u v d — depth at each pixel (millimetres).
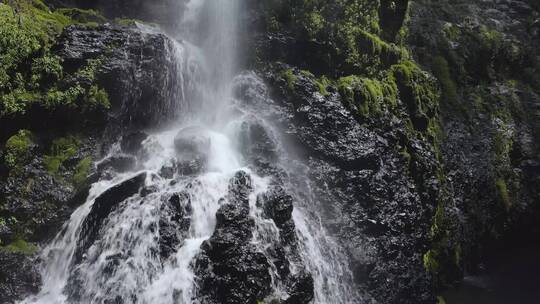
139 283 8961
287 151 12109
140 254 9211
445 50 18766
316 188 11836
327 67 13727
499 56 20203
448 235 14781
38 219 9820
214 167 10805
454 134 17234
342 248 11398
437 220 14414
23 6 11836
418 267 12570
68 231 9797
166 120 12297
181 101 12727
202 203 9812
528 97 19891
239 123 11898
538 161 18797
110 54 11297
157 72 11922
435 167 14617
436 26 19266
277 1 13984
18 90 10164
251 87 12828
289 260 9641
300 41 13648
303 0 14023
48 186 10094
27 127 10297
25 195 9859
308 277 9477
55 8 13719
